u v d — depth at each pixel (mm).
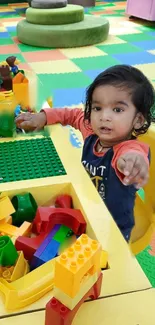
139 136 955
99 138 876
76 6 4520
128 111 782
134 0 5082
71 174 826
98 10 5895
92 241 460
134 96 780
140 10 5016
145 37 4434
